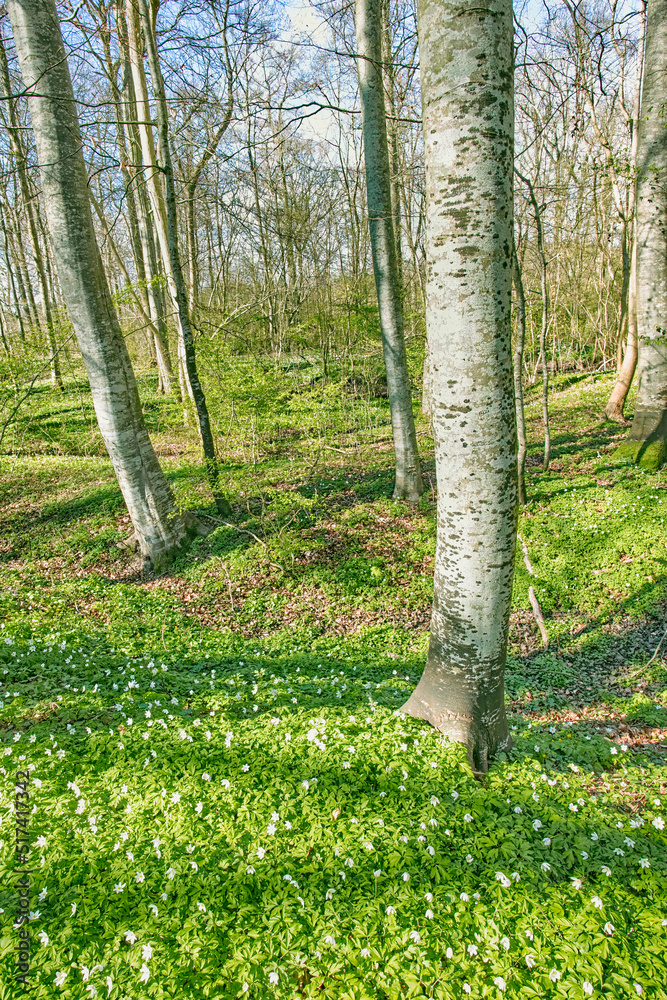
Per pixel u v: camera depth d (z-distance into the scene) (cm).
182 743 442
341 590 924
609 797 434
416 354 1775
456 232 382
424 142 394
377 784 407
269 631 835
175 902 312
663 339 1131
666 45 1030
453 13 353
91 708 514
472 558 434
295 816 371
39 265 1986
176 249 982
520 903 321
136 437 1009
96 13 1458
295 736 457
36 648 664
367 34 1017
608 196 2061
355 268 2253
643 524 944
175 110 1389
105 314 952
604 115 2094
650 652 713
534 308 2202
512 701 647
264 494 1250
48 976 272
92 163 1510
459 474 423
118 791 389
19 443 1719
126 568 1038
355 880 332
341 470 1419
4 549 1105
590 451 1344
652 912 323
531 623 817
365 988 276
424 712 495
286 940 293
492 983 282
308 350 2303
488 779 435
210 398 1311
